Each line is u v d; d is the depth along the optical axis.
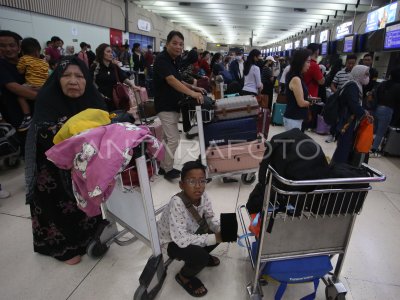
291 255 1.38
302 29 19.25
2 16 6.92
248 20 17.28
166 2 13.71
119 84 3.25
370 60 4.86
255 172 2.86
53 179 1.63
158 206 2.52
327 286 1.51
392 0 8.21
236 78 5.74
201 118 2.57
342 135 2.81
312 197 1.24
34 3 7.83
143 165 1.29
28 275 1.72
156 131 2.94
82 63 1.62
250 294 1.44
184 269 1.60
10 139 2.95
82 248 1.85
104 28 11.67
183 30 23.94
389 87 3.86
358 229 2.27
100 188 1.15
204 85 5.93
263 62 7.67
